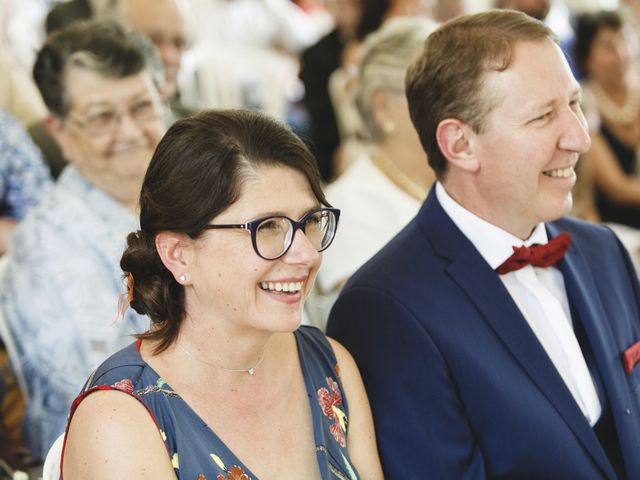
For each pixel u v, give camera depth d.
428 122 3.31
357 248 4.71
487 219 3.30
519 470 3.11
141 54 4.20
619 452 3.34
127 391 2.61
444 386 3.10
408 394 3.12
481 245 3.31
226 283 2.59
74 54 4.09
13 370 4.09
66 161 5.90
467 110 3.16
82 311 4.02
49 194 4.32
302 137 2.93
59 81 4.12
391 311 3.18
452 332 3.14
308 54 8.53
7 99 6.33
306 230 2.66
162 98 4.45
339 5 8.38
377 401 3.16
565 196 3.22
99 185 4.25
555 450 3.08
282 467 2.77
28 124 6.16
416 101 3.34
